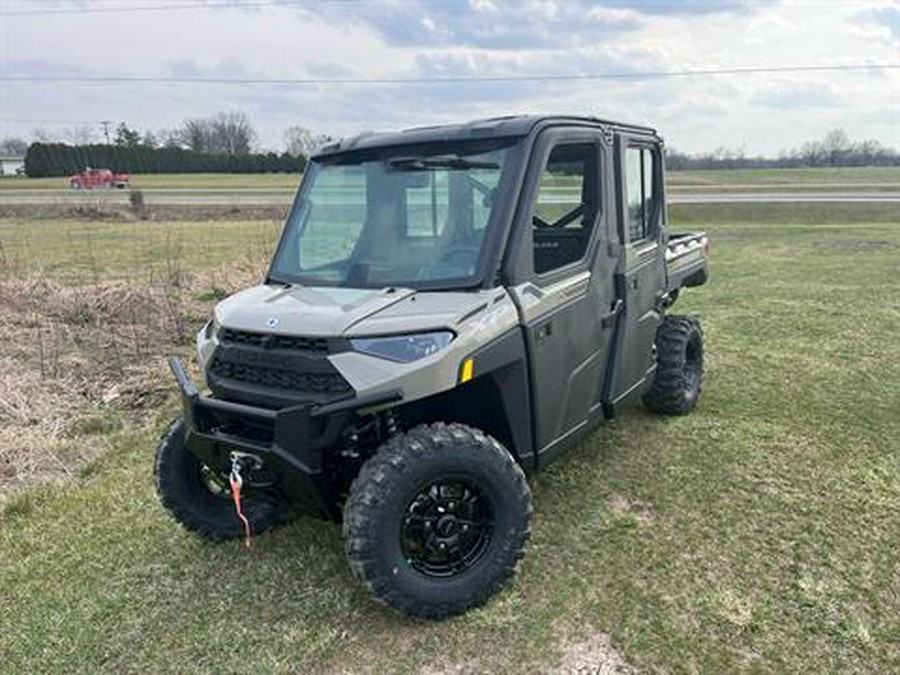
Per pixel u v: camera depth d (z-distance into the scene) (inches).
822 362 277.1
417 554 121.0
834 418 215.2
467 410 135.6
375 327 113.7
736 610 122.6
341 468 120.8
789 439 198.5
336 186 146.3
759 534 147.6
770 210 1127.6
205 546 147.9
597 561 138.5
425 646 116.0
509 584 130.7
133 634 120.9
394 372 110.8
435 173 134.4
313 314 119.4
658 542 144.9
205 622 123.3
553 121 140.6
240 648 116.5
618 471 178.5
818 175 2551.7
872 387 245.1
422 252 132.4
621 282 163.6
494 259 125.5
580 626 119.7
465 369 116.3
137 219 1039.0
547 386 136.6
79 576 138.9
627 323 168.7
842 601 124.6
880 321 349.4
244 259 516.4
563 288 139.8
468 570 123.0
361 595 129.4
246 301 134.3
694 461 183.9
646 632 117.7
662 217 192.4
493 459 120.6
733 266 559.5
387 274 132.1
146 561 143.4
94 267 487.2
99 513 165.0
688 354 221.9
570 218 150.2
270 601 128.5
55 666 114.1
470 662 112.3
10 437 206.8
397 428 127.6
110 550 148.1
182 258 586.6
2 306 356.2
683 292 440.5
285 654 114.9
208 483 151.8
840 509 157.9
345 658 114.0
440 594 119.5
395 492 113.4
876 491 166.6
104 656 116.0
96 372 273.6
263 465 117.6
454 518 121.3
